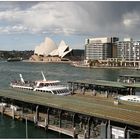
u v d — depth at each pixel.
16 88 116.12
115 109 71.00
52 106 74.50
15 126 78.19
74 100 83.81
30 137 69.44
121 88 116.62
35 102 79.69
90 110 69.00
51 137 68.88
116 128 60.75
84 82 128.12
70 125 72.25
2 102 97.56
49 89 102.62
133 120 59.69
